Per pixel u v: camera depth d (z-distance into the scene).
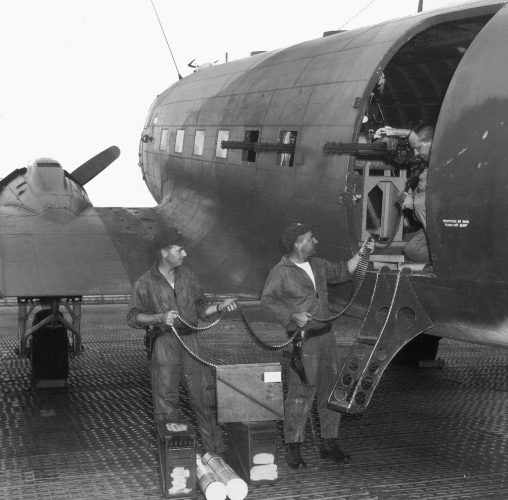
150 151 11.95
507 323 5.16
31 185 9.44
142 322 5.91
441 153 5.21
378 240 6.51
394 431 7.08
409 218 6.62
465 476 5.88
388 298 5.77
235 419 5.97
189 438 5.46
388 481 5.79
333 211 6.29
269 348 6.09
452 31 6.38
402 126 7.90
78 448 6.55
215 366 6.00
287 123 7.12
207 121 9.40
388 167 6.57
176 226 9.40
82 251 8.06
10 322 13.23
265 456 5.71
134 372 9.41
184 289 6.07
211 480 5.45
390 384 8.91
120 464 6.15
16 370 9.55
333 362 6.18
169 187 10.96
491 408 7.87
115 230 8.77
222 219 8.83
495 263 4.98
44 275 7.47
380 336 5.66
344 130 6.17
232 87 8.96
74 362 9.98
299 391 6.09
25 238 8.30
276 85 7.68
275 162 7.28
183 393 8.32
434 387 8.78
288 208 7.05
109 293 7.14
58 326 8.66
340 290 6.57
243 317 6.23
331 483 5.76
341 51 6.79
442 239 5.31
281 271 6.10
